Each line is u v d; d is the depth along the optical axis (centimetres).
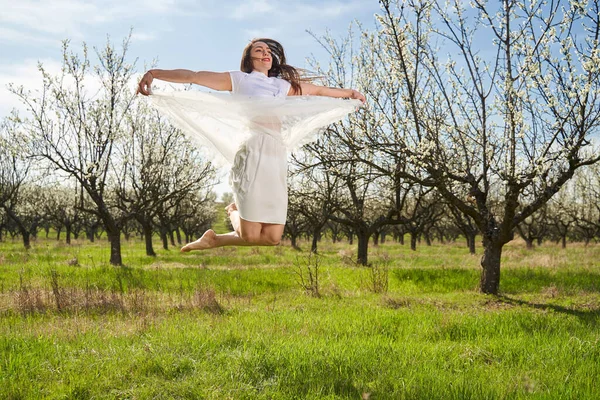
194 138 396
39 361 633
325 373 578
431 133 1209
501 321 898
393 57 1282
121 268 1725
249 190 367
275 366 597
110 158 2088
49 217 3869
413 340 763
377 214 2981
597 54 1037
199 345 687
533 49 1110
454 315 958
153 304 1046
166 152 2253
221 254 2841
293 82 399
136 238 5881
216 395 520
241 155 375
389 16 1144
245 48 399
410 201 2519
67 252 2833
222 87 377
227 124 395
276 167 378
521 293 1310
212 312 994
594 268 1855
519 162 1173
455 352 682
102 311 990
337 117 418
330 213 2155
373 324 870
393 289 1402
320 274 1647
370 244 4694
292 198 2134
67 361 628
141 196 2147
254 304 1132
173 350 661
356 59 1633
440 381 555
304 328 822
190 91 372
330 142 1362
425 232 4353
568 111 1117
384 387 540
